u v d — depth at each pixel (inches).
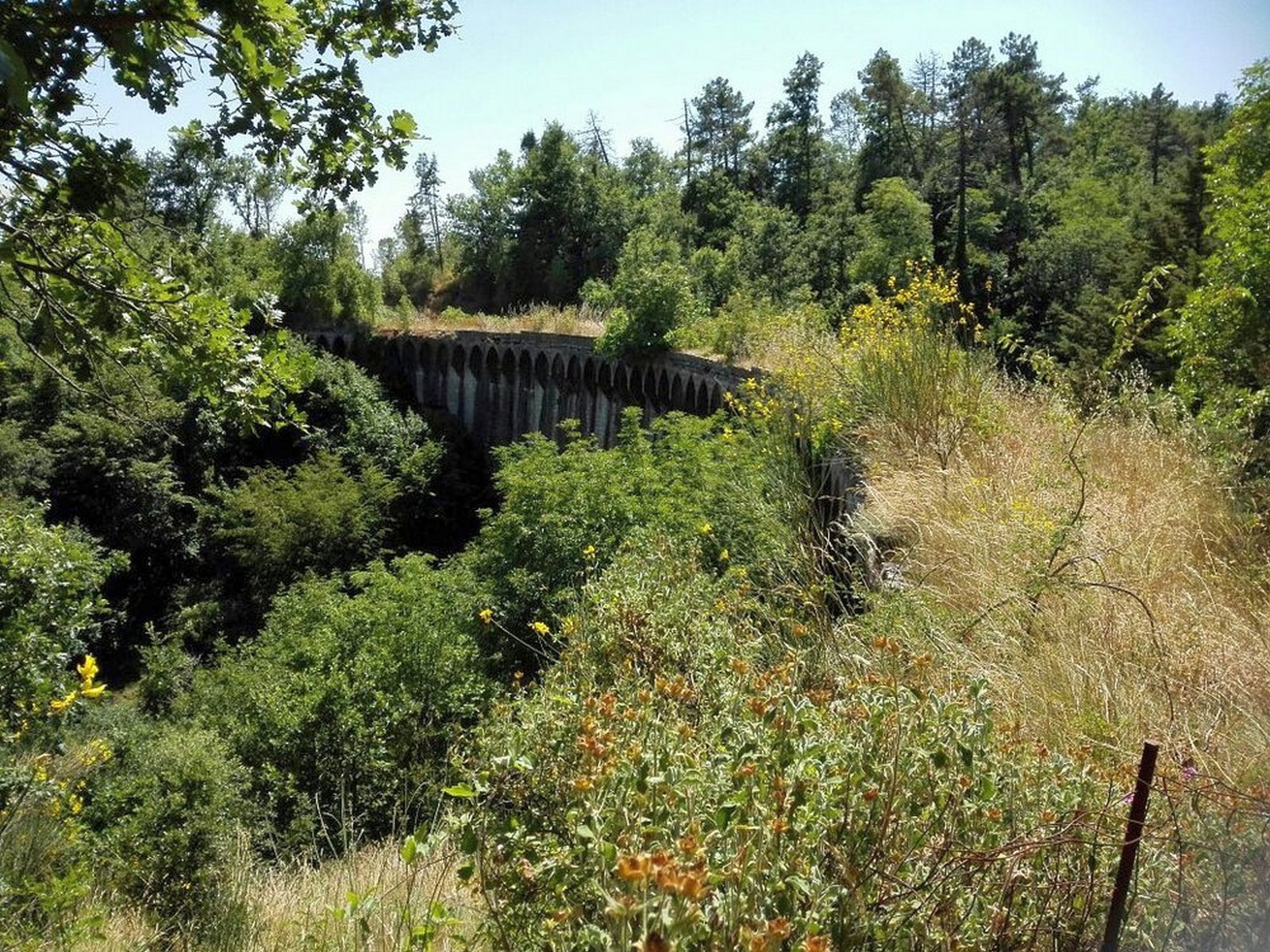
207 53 112.1
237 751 358.0
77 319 129.5
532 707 95.1
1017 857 76.9
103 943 148.5
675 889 55.4
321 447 1036.5
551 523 386.6
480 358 1111.6
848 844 72.3
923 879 73.5
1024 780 87.7
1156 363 629.3
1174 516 189.3
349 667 380.8
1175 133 2151.8
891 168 1985.7
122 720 558.9
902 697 81.3
